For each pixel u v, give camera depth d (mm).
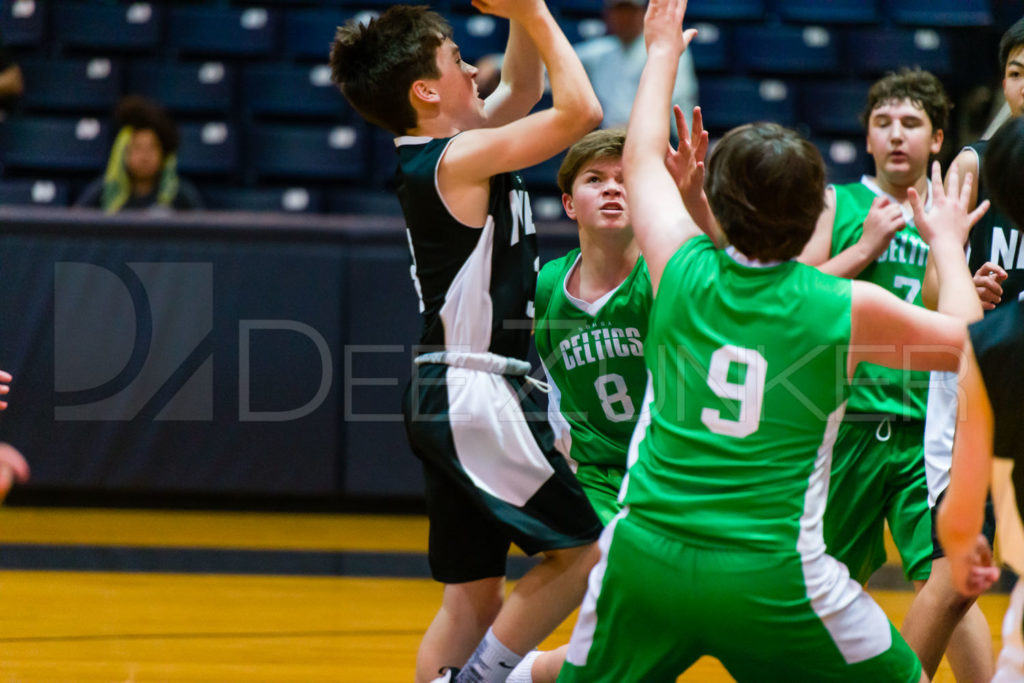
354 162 17703
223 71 18266
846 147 17469
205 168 17562
